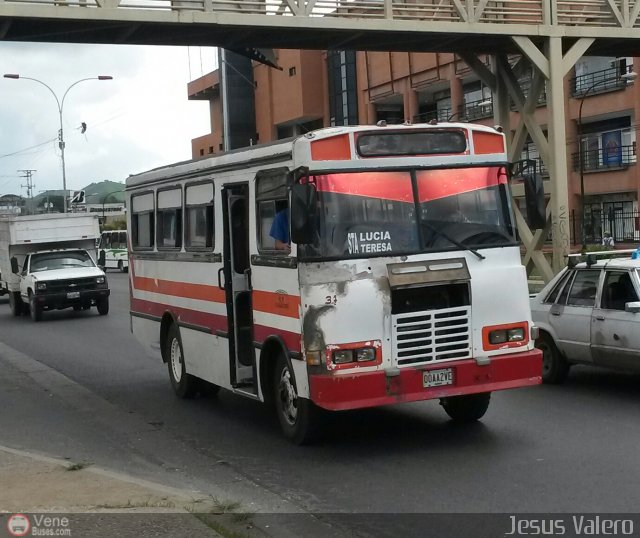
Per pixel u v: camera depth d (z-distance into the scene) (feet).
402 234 25.63
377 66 164.66
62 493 21.22
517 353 26.58
